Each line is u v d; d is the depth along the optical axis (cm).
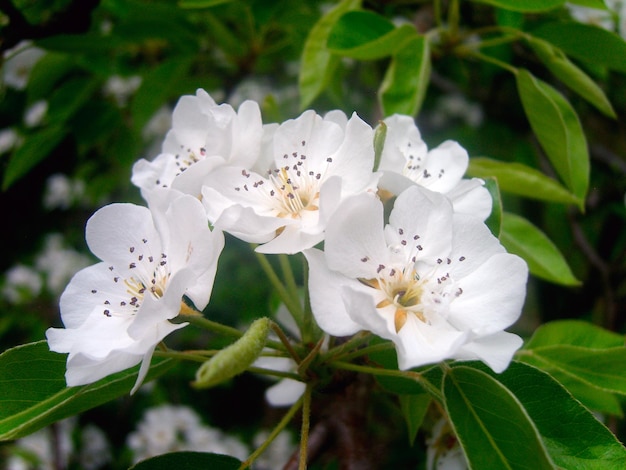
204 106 14
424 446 18
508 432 10
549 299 26
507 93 26
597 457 10
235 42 23
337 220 10
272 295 18
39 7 19
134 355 10
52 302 36
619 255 23
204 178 12
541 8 16
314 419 16
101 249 12
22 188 32
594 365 14
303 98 18
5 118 26
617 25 23
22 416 11
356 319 9
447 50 19
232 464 12
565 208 25
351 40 17
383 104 17
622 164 25
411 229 11
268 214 12
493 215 13
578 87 17
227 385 33
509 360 10
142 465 12
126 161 24
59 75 22
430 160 14
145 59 23
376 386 16
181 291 10
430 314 10
